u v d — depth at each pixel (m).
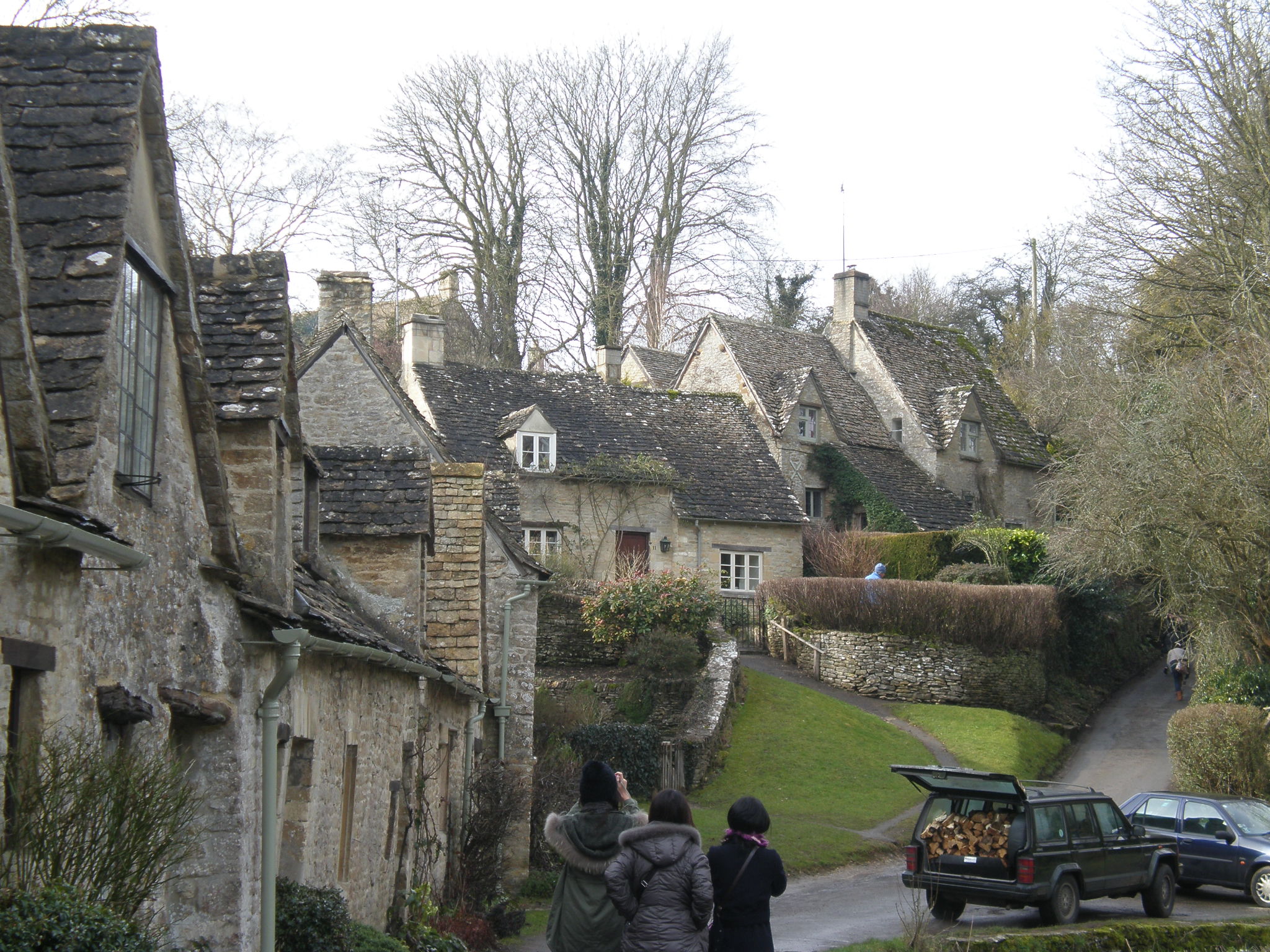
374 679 11.16
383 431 23.52
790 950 13.43
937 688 32.41
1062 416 41.28
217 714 7.37
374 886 11.24
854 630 33.69
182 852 6.86
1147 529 24.94
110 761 5.55
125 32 7.20
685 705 28.48
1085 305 35.72
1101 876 15.67
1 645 4.96
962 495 46.25
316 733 9.18
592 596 30.67
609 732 24.61
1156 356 30.69
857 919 16.11
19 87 6.93
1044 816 15.16
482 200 45.44
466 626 16.92
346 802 10.43
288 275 9.62
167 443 7.05
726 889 8.06
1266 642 25.39
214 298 9.43
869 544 39.19
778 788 25.83
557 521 35.31
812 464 43.38
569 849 8.01
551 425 36.25
